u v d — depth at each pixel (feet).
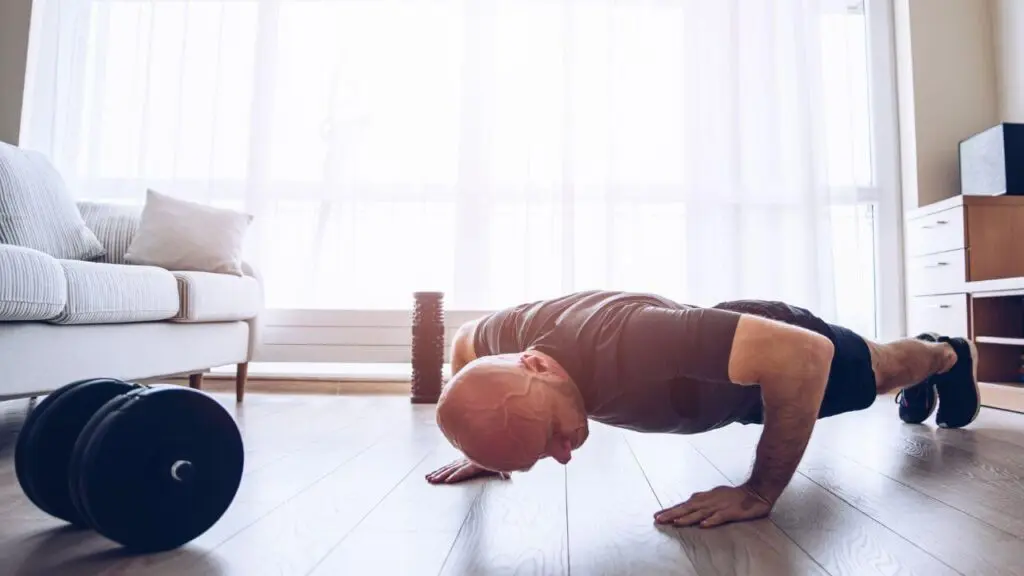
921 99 10.55
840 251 10.64
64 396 3.14
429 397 8.69
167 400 2.82
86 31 10.94
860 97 11.12
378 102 10.80
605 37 10.74
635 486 4.02
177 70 10.91
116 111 10.91
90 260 7.98
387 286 10.64
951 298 9.00
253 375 10.65
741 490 3.28
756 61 10.74
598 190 10.68
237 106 10.91
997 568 2.61
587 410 3.07
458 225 10.75
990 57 10.53
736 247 10.46
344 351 10.38
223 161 10.84
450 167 10.86
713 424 3.38
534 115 10.71
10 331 5.08
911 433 6.03
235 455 3.06
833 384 3.78
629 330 2.96
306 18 10.91
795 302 10.48
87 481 2.60
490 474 4.27
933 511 3.43
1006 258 8.68
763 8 10.73
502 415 2.39
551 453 2.61
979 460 4.81
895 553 2.78
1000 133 9.00
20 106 11.00
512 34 10.89
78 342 5.80
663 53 10.82
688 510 3.20
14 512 3.52
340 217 10.59
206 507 2.93
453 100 10.92
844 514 3.37
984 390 8.18
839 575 2.52
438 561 2.69
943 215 9.18
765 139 10.64
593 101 10.77
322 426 6.62
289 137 10.80
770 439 3.11
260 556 2.76
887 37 11.07
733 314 2.94
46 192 7.48
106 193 10.82
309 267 10.60
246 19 10.96
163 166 10.91
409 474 4.36
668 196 10.74
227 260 8.68
